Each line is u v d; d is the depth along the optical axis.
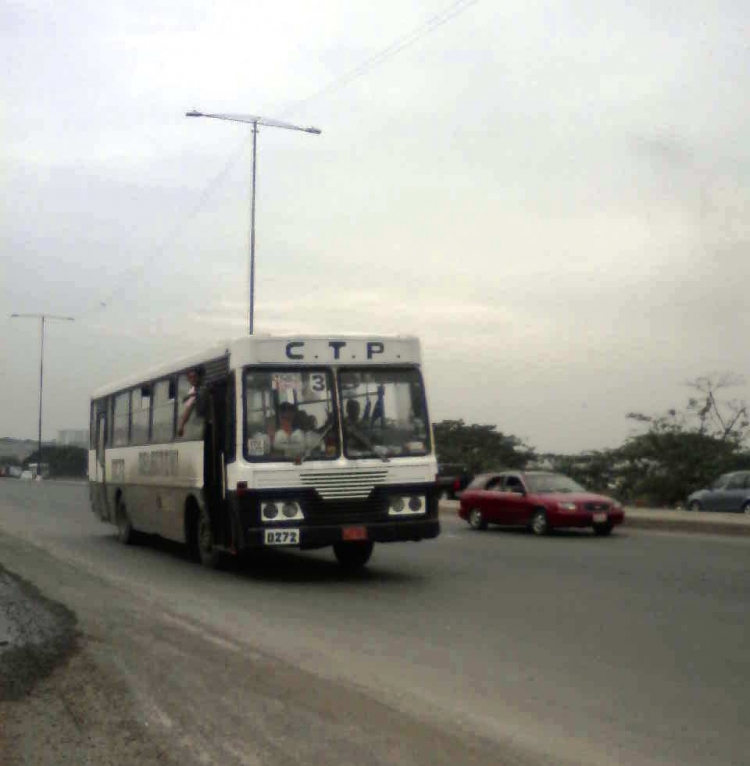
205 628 10.69
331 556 18.36
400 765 6.09
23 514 32.34
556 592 13.53
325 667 8.78
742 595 13.16
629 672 8.61
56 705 7.48
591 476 42.53
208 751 6.39
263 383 13.98
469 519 26.52
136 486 19.72
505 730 6.85
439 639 10.12
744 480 30.95
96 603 12.26
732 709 7.42
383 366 14.52
